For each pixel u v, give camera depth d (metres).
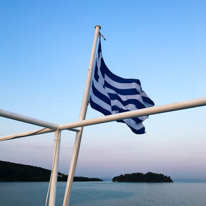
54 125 5.62
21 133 6.29
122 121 7.97
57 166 5.46
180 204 80.06
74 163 6.29
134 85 9.35
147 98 9.70
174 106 4.20
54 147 5.61
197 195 124.12
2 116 4.81
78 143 6.37
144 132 8.62
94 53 8.12
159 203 81.75
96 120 5.10
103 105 7.89
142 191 152.88
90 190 156.12
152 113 4.47
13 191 112.88
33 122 5.21
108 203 77.94
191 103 4.03
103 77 8.75
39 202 72.62
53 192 5.21
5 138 6.61
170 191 159.00
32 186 152.38
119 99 8.95
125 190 159.12
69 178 6.23
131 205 73.38
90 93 7.50
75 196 105.50
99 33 8.70
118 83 9.21
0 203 69.19
